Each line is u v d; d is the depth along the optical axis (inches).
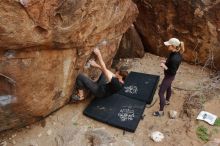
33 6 150.6
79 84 220.7
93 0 181.9
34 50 172.1
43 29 162.9
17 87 177.0
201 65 276.1
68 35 179.0
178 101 240.7
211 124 220.2
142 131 216.8
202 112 228.1
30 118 204.5
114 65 277.4
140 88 245.8
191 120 223.9
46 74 187.0
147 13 274.4
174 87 253.1
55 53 185.0
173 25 269.6
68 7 165.2
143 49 287.0
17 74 172.4
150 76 257.1
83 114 225.1
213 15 249.6
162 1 261.9
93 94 231.8
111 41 235.8
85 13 181.0
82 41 196.1
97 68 233.9
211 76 264.1
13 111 187.3
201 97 240.7
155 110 232.5
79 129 214.4
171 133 215.8
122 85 243.8
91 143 207.3
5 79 171.9
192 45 269.7
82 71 221.3
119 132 215.0
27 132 210.1
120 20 229.3
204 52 267.7
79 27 183.0
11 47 159.9
